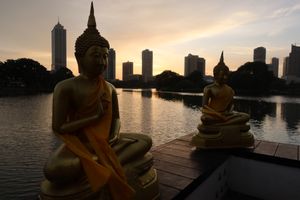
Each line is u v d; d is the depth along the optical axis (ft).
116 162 10.28
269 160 18.47
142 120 118.83
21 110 139.74
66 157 9.69
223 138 19.88
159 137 86.22
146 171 11.84
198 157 18.60
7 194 41.70
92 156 9.89
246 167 19.44
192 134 25.77
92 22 10.57
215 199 17.75
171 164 17.08
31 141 75.92
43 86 303.68
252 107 162.50
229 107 20.66
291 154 18.81
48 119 113.39
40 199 9.91
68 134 10.24
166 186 13.66
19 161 58.34
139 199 11.10
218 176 18.01
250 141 20.34
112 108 11.49
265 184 18.78
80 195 9.45
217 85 20.45
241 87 250.78
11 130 90.84
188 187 13.75
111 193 9.96
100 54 10.24
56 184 9.71
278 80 294.05
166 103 197.88
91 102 10.30
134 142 11.63
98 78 10.84
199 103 198.18
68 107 10.44
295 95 278.46
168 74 382.01
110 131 11.19
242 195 19.47
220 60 20.42
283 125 104.94
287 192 17.98
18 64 273.13
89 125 10.39
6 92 268.82
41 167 54.49
